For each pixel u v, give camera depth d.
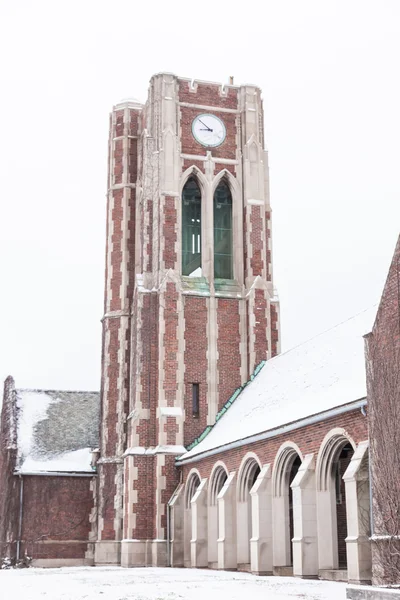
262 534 29.31
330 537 25.88
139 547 40.47
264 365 43.34
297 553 26.19
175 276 43.78
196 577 28.06
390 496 21.69
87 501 47.62
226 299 44.66
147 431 42.12
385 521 21.72
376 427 22.67
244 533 32.31
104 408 47.16
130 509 40.84
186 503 39.34
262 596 18.81
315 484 26.45
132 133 51.00
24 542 46.28
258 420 33.41
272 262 46.25
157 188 45.69
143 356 43.03
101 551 44.69
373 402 23.02
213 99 47.81
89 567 41.31
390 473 21.84
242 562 32.09
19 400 52.34
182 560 39.09
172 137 46.09
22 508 46.84
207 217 45.81
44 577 29.27
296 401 30.86
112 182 50.31
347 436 24.86
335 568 25.70
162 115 46.53
